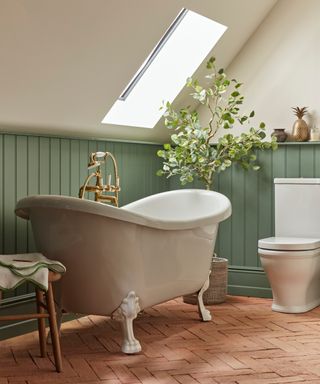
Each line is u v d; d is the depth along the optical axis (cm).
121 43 352
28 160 351
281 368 271
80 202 274
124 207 384
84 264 286
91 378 259
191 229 331
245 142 432
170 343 317
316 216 416
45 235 291
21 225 346
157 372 267
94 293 293
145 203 392
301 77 440
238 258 460
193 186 479
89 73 354
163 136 484
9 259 268
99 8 316
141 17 346
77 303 301
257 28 454
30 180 353
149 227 299
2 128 337
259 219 451
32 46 307
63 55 327
